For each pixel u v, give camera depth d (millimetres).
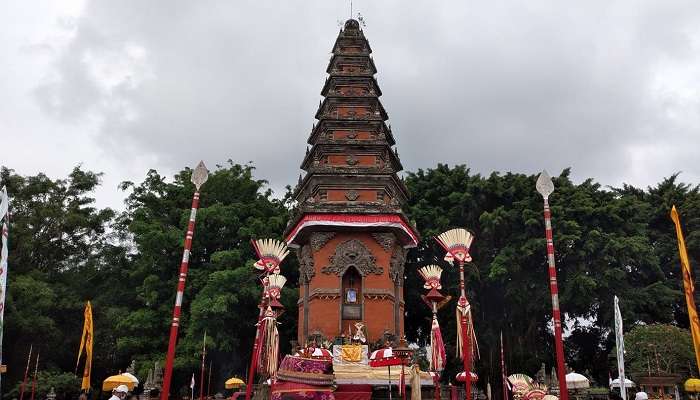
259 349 21125
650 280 53500
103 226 61688
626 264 48906
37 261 57719
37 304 49938
